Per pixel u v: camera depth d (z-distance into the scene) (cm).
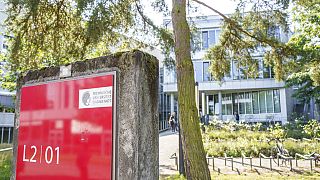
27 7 806
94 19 770
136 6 939
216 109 3161
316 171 930
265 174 902
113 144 316
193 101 690
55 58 964
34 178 377
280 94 2936
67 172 345
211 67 1043
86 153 334
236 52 1006
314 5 977
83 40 938
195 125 676
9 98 2431
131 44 1004
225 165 1059
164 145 1593
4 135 2309
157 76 351
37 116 392
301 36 1171
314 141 1378
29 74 421
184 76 698
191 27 973
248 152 1273
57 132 365
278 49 916
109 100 328
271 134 1597
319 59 926
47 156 369
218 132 1800
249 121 2977
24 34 892
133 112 315
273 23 902
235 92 3172
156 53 1121
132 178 304
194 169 657
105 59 346
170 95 3191
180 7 742
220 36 996
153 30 955
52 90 382
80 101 351
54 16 912
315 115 3009
